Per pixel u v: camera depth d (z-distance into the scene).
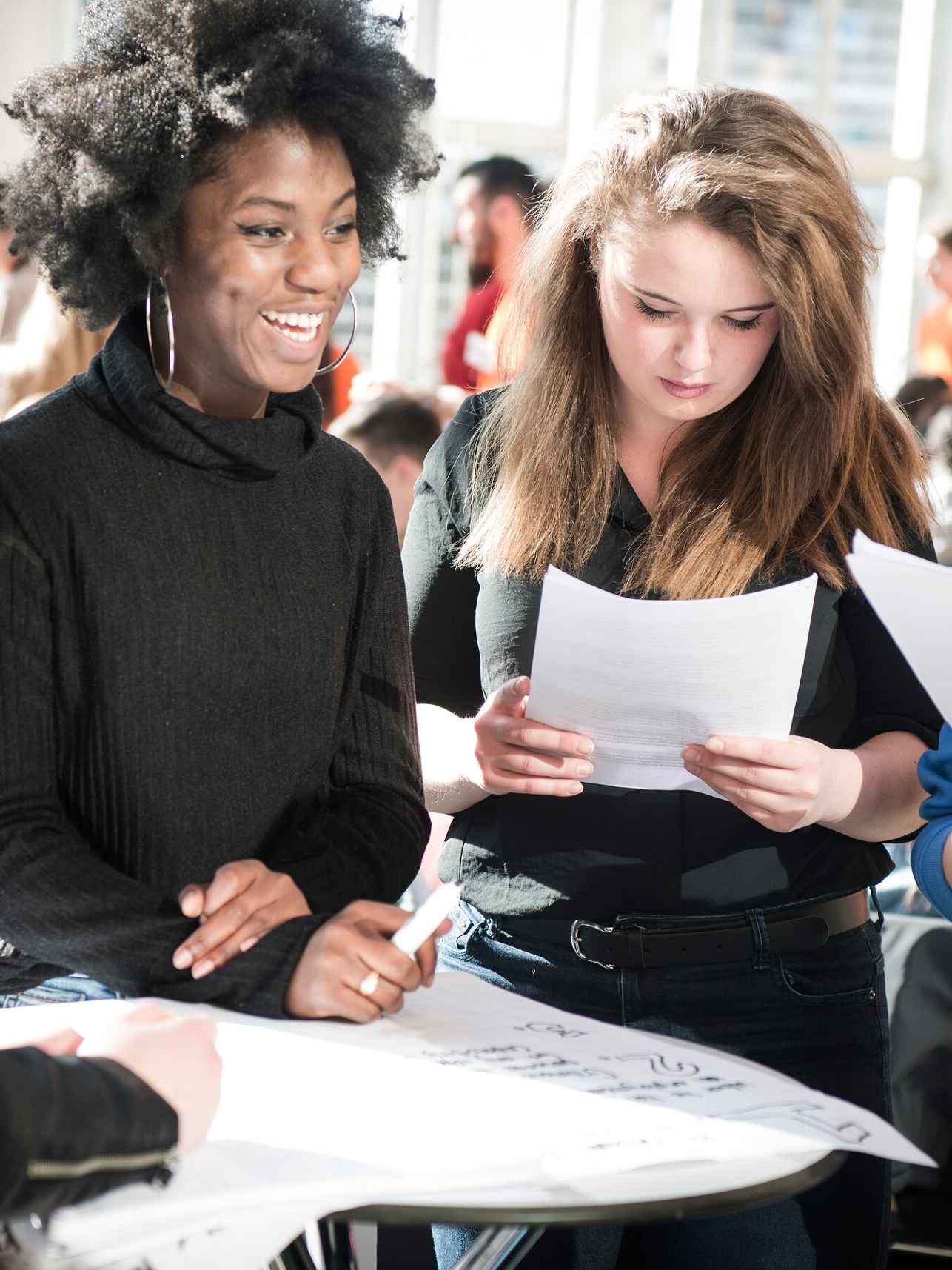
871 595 1.19
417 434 2.96
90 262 1.21
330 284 1.17
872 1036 1.42
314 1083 1.00
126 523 1.17
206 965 1.11
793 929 1.39
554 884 1.43
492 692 1.50
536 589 1.48
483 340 3.99
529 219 1.58
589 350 1.49
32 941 1.13
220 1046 1.06
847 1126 0.98
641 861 1.41
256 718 1.23
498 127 5.75
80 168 1.16
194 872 1.21
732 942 1.38
